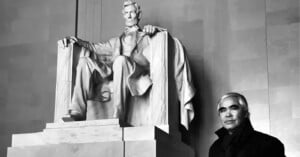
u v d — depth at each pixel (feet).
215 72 25.57
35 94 28.35
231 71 25.26
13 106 28.58
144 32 22.20
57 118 21.31
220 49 25.79
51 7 29.43
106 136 18.28
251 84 24.72
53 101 27.86
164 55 21.04
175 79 21.98
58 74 21.83
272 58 24.70
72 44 21.99
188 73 22.33
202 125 25.05
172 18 27.20
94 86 21.91
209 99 25.29
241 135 11.72
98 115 22.25
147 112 21.54
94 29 28.43
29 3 29.89
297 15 24.82
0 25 30.01
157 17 27.50
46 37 29.04
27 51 29.17
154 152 17.25
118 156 17.61
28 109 28.27
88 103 22.49
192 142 24.98
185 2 27.14
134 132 17.94
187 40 26.58
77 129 18.79
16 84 28.84
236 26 25.77
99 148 17.92
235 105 12.01
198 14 26.71
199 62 26.00
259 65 24.82
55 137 18.98
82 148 18.15
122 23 28.02
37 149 18.81
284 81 24.20
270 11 25.34
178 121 22.26
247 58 25.14
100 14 28.55
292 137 23.41
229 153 11.64
